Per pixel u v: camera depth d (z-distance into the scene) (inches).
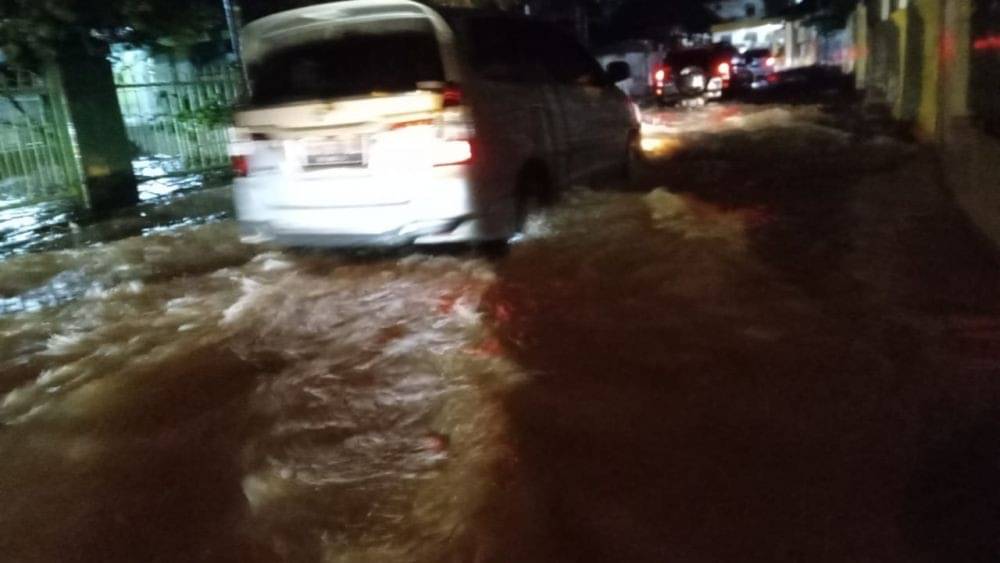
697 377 187.5
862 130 540.7
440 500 146.4
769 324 214.8
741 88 946.7
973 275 241.4
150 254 322.3
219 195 458.6
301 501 148.6
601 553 130.3
